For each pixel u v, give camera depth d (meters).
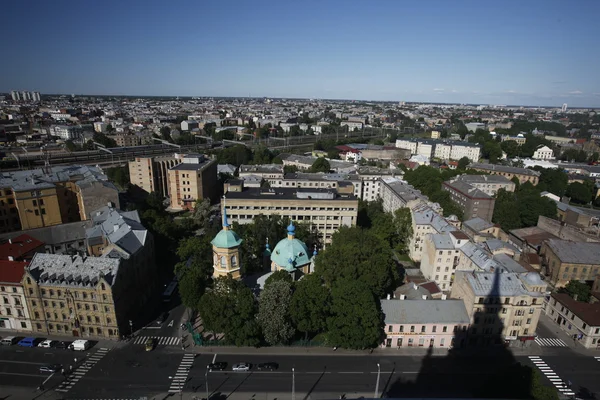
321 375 98.81
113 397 90.50
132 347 107.69
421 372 101.38
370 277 117.56
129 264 117.75
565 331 122.62
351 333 102.25
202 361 102.75
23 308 110.81
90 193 175.00
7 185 172.25
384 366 103.00
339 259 121.69
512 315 110.56
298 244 122.00
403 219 177.75
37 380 95.00
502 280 112.69
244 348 108.25
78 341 106.62
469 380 99.12
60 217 180.38
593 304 122.25
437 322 109.25
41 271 110.62
